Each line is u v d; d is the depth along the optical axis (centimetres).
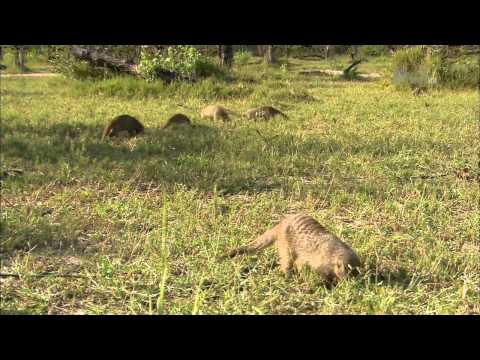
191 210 656
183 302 450
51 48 2341
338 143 1016
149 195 718
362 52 5250
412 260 538
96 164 840
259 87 1836
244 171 820
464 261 534
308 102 1627
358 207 694
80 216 631
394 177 820
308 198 712
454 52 2306
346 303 446
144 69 1848
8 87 2072
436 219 653
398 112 1404
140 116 1308
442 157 934
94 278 491
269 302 450
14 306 439
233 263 501
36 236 571
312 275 483
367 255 534
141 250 549
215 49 2994
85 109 1407
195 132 1102
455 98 1714
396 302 454
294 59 5184
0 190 731
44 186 740
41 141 983
